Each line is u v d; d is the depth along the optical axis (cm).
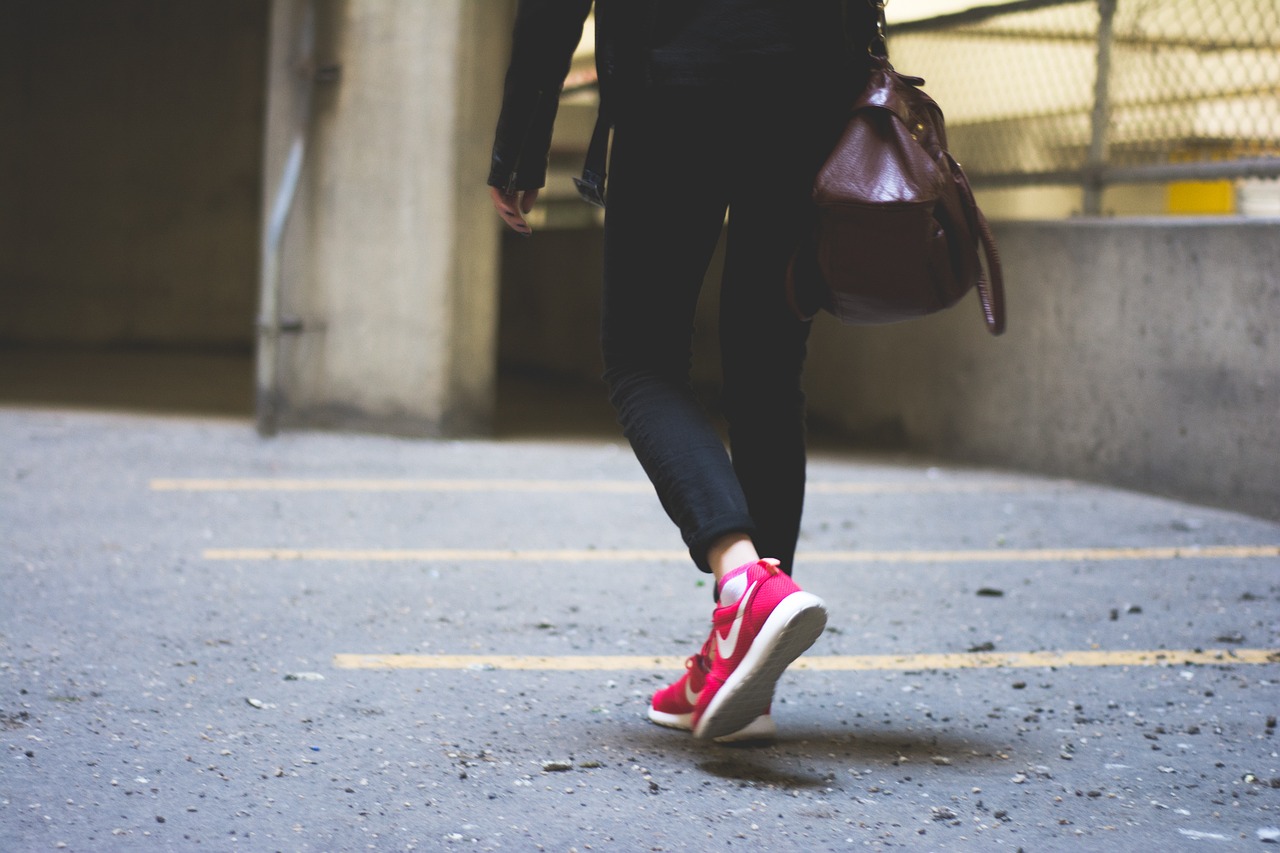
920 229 240
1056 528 530
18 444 688
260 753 258
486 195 755
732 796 240
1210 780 251
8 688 295
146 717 279
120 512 524
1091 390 637
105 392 973
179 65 1356
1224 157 588
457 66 734
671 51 240
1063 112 668
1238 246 556
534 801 236
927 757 263
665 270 255
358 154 765
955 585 429
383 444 735
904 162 242
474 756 260
